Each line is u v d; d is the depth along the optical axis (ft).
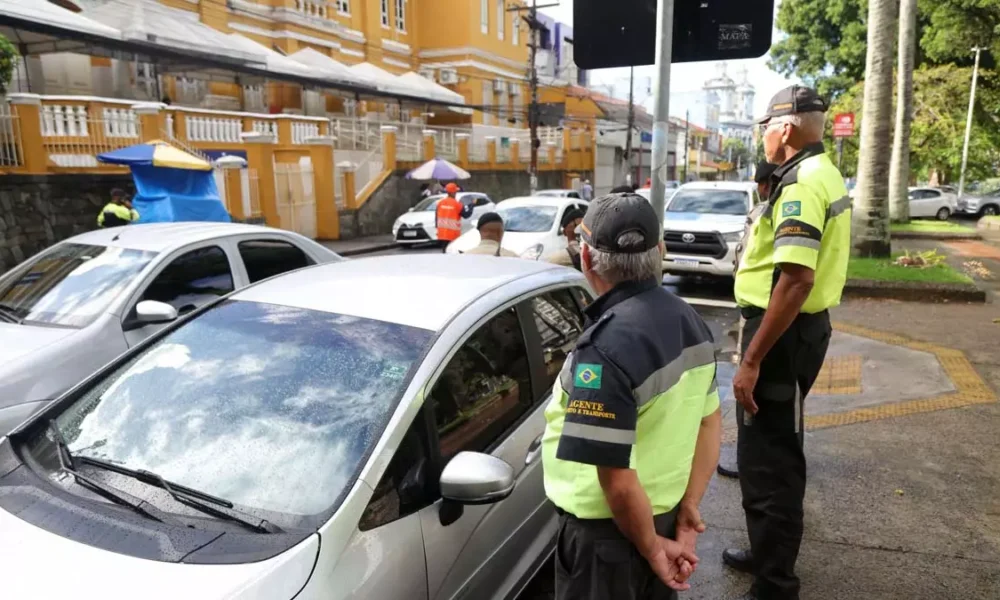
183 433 7.58
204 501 6.66
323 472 6.88
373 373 7.82
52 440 7.88
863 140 36.37
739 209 38.58
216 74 73.56
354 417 7.36
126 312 14.57
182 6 72.49
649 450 6.00
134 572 5.75
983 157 103.50
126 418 7.94
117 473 7.20
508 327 9.60
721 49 11.82
